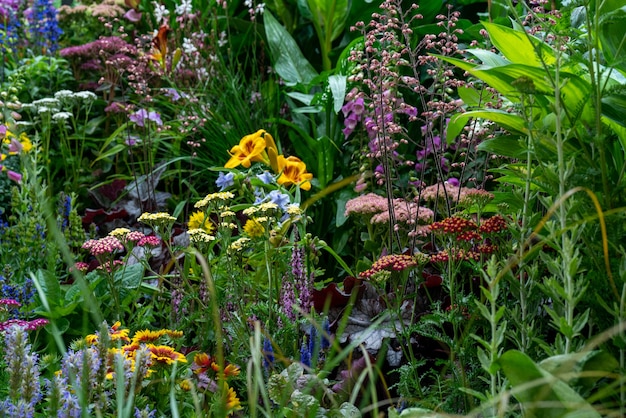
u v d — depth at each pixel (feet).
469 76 10.91
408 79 10.57
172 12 18.80
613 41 7.29
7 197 14.87
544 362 5.30
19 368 5.69
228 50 17.10
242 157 11.39
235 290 8.37
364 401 5.73
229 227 8.77
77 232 12.32
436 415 5.61
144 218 8.67
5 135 12.32
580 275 6.42
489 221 7.36
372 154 11.07
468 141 10.55
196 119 14.75
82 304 9.68
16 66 17.90
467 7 16.34
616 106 6.96
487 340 7.62
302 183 11.43
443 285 8.45
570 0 7.35
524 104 7.22
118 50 17.30
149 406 6.70
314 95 15.10
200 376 7.52
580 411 4.92
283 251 9.12
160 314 9.81
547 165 6.68
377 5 16.24
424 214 10.59
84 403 5.17
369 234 11.66
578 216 6.28
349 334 8.65
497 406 5.67
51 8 18.44
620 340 5.52
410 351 7.48
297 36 18.43
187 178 16.06
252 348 5.51
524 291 6.58
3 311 8.59
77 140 16.66
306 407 6.05
